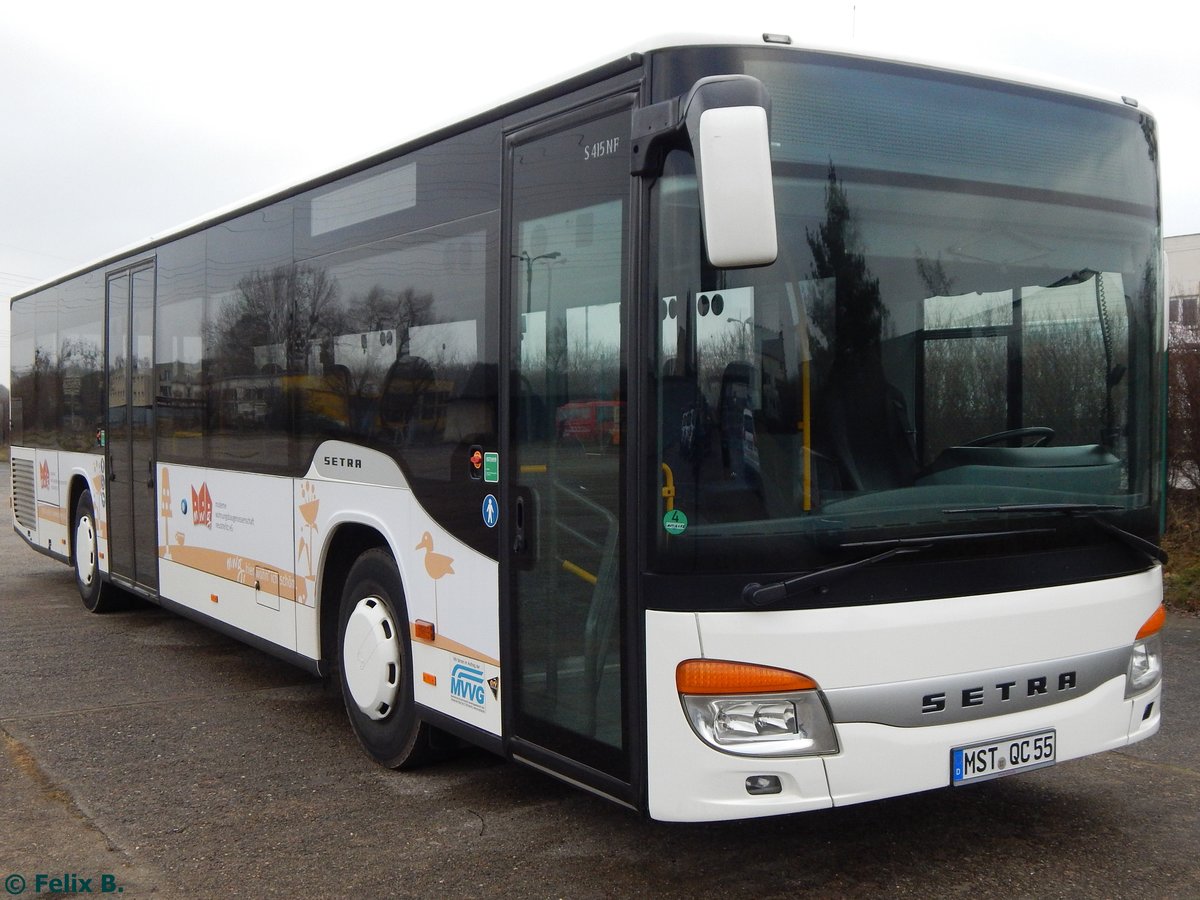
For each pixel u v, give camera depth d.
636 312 3.65
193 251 7.42
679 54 3.65
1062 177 4.15
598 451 3.85
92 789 5.13
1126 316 4.29
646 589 3.61
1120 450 4.23
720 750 3.52
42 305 10.87
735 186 3.20
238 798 5.01
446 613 4.72
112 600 9.53
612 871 4.16
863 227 3.75
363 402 5.39
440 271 4.82
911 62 3.88
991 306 3.96
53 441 10.50
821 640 3.53
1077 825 4.57
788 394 3.60
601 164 3.88
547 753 4.12
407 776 5.30
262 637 6.46
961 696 3.72
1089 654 4.01
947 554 3.73
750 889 3.99
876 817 4.67
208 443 7.13
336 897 3.98
